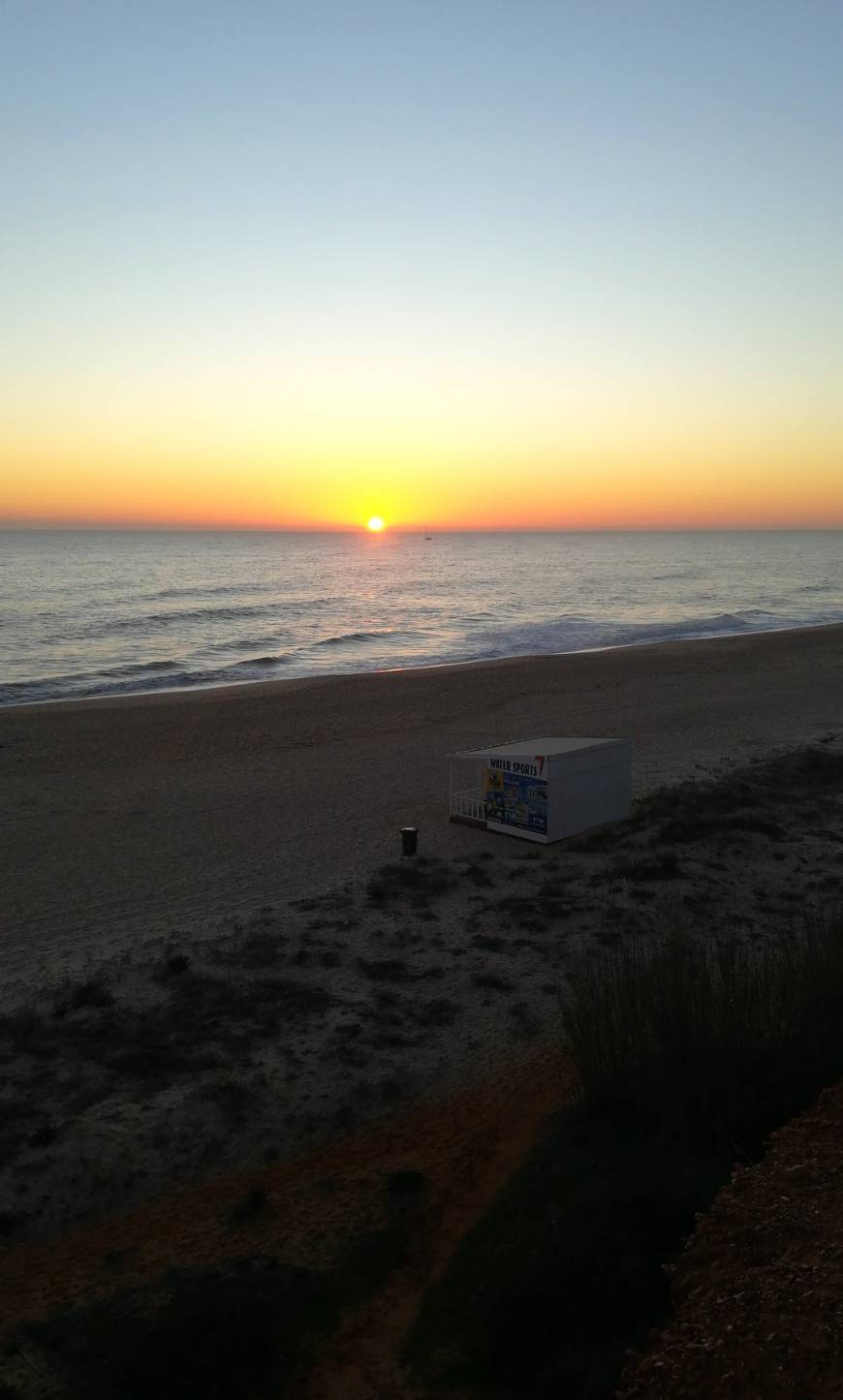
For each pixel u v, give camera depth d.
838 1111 8.88
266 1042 11.68
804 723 34.94
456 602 90.25
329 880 18.84
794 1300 6.24
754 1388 5.59
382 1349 6.90
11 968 14.72
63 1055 11.35
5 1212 8.59
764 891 17.00
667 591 106.62
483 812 22.22
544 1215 8.10
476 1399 6.34
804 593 106.31
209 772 28.11
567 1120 9.74
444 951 14.59
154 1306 7.28
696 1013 9.74
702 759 29.09
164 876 19.31
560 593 102.31
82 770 28.33
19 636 60.12
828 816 21.75
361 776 27.48
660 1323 6.64
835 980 10.33
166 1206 8.80
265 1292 7.38
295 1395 6.52
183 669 49.50
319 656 55.31
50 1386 6.57
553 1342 6.66
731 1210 7.58
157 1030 11.93
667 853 18.69
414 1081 10.91
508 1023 12.30
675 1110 9.12
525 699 39.62
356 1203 8.71
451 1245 8.06
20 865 20.06
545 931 15.32
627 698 39.81
